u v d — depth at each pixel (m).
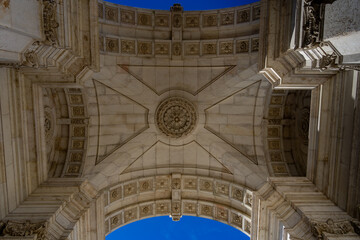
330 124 10.03
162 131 16.62
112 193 15.27
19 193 9.99
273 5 9.61
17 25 5.45
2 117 8.84
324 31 6.38
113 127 15.69
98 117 15.23
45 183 11.41
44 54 7.73
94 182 14.16
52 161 14.23
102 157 15.36
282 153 15.37
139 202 16.88
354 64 7.01
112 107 15.49
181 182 17.34
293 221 9.95
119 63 14.55
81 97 14.22
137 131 16.34
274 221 11.12
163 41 14.91
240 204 15.51
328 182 10.37
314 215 9.30
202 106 16.33
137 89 15.53
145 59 15.02
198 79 15.73
